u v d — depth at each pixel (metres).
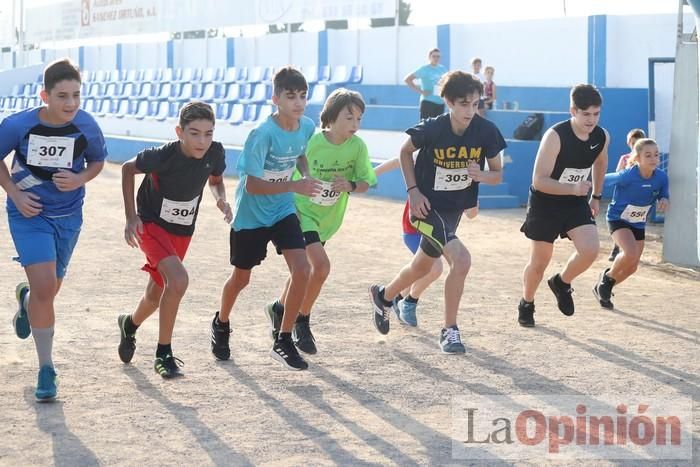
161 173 5.36
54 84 4.93
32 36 38.44
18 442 4.45
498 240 12.20
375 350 6.36
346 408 5.06
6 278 8.82
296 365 5.67
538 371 5.88
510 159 16.22
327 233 6.43
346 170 6.27
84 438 4.52
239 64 27.36
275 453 4.34
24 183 5.11
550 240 6.88
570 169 6.76
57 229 5.20
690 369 5.97
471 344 6.56
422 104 17.75
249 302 7.93
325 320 7.29
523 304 7.14
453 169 6.25
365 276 9.38
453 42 21.66
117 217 13.77
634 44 18.25
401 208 15.43
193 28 28.66
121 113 28.58
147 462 4.21
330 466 4.19
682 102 10.42
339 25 27.84
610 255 11.08
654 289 9.04
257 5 26.03
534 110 19.62
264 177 5.80
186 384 5.47
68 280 8.80
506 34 20.56
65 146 5.11
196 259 10.20
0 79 35.97
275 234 5.77
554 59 19.62
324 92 22.28
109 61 33.78
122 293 8.22
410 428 4.74
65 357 6.03
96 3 33.59
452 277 6.22
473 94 6.03
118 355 6.10
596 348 6.51
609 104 17.19
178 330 6.87
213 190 5.82
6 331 6.72
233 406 5.06
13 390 5.29
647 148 7.89
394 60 22.84
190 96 26.77
